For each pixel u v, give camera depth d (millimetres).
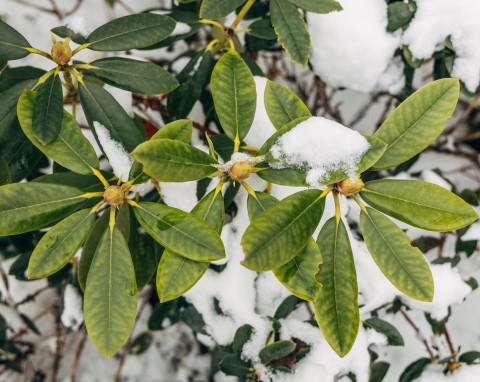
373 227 629
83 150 646
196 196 772
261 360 781
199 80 820
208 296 832
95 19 1159
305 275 619
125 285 627
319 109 1189
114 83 701
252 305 827
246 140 783
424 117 625
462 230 920
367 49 825
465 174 1196
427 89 625
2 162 697
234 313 822
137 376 1342
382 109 1211
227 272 823
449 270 868
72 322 911
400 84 865
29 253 878
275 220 607
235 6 690
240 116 652
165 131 621
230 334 832
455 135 1221
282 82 1189
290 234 608
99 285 626
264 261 599
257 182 763
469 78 827
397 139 629
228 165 632
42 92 654
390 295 831
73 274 897
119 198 634
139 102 934
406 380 891
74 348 1342
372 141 616
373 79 854
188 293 837
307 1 700
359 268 834
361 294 832
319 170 618
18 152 724
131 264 630
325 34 824
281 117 651
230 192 764
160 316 958
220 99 651
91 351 1349
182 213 621
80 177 706
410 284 621
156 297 1222
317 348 812
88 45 690
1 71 730
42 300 1244
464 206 605
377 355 875
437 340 904
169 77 703
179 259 615
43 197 632
